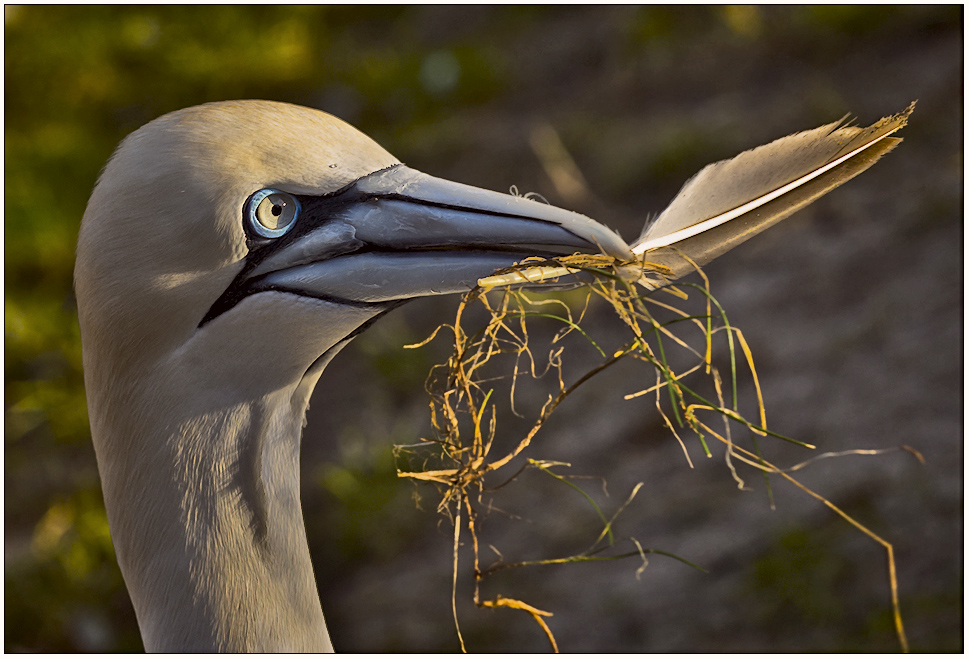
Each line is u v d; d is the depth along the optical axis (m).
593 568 9.55
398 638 9.40
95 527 11.20
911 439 9.36
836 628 8.17
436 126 16.98
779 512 9.34
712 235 4.78
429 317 13.14
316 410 12.50
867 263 11.48
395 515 10.72
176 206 4.44
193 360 4.60
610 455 10.61
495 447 10.97
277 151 4.53
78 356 13.31
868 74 14.12
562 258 4.49
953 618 7.81
